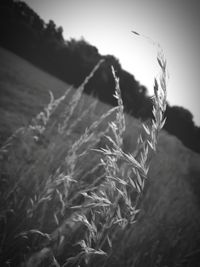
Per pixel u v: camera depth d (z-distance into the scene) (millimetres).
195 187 8016
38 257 1142
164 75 625
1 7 31125
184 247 2615
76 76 31703
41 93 11062
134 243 1953
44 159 2250
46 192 1089
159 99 622
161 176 4863
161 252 2350
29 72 17531
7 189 1682
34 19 36406
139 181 654
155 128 623
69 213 1388
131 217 681
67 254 1372
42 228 1438
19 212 1531
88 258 771
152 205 2830
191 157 13672
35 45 33000
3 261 1351
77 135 3988
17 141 2736
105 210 740
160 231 2566
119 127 708
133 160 641
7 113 5977
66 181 1028
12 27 31328
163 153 8242
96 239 737
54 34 37000
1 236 1433
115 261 1604
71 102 2119
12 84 10555
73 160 1091
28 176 2008
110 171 704
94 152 2531
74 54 33656
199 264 2697
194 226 3625
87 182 1721
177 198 4039
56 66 32438
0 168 2236
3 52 23453
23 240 1420
